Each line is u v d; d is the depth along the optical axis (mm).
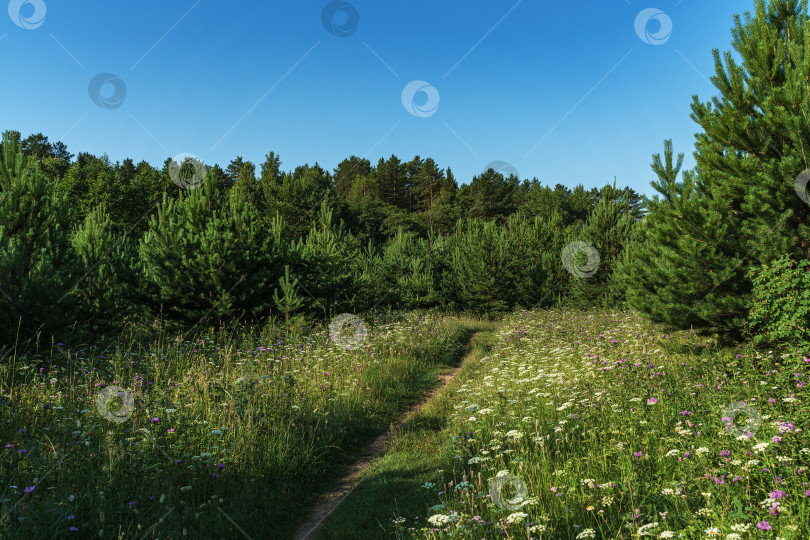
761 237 7324
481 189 72438
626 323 13102
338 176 99375
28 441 5508
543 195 67750
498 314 25125
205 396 7309
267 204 42375
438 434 7762
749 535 3082
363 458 7211
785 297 6762
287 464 6156
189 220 13922
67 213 12102
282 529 4965
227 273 13484
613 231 20625
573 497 4293
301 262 18141
